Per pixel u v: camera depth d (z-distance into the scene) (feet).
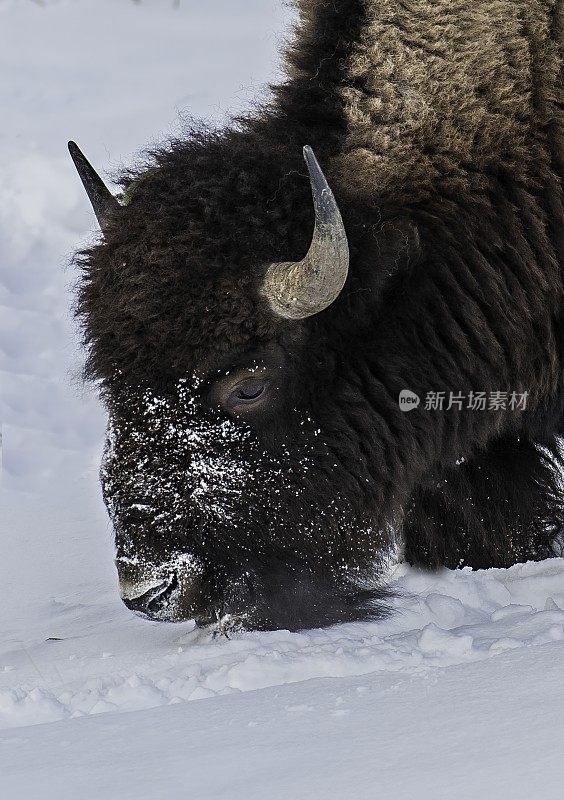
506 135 61.82
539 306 62.95
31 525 93.81
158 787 31.30
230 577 56.59
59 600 75.61
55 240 149.07
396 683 39.70
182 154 58.23
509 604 61.11
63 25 210.79
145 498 54.70
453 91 61.11
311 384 57.82
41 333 133.69
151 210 55.72
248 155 57.41
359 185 59.16
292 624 58.65
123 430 54.95
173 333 53.98
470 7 62.23
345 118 60.70
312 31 63.77
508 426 66.23
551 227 63.46
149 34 204.95
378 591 61.46
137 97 174.81
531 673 38.32
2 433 113.91
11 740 37.52
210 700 40.47
